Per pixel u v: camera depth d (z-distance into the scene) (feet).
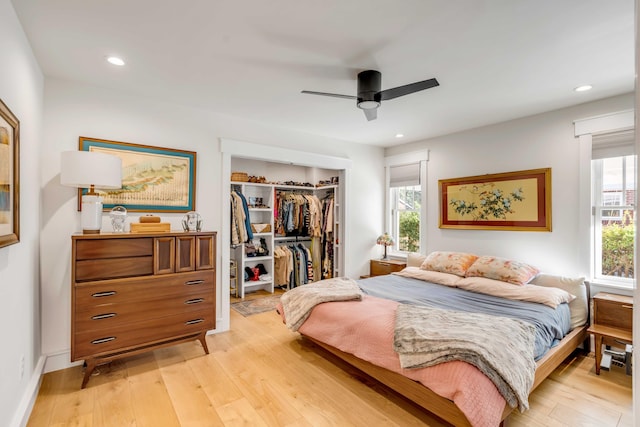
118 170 8.24
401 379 6.66
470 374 5.42
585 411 6.80
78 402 6.98
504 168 12.32
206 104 10.62
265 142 12.69
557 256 10.91
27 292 6.82
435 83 7.09
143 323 8.44
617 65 7.75
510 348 6.04
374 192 16.70
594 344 9.20
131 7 5.67
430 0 5.39
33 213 7.38
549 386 7.82
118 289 8.07
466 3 5.45
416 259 14.25
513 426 6.27
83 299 7.63
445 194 14.20
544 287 9.87
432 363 5.90
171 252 8.90
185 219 10.54
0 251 5.07
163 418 6.46
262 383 7.85
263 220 17.43
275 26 6.26
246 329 11.60
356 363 7.85
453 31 6.33
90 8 5.69
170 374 8.27
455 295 10.14
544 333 7.62
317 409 6.81
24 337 6.56
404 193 16.53
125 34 6.56
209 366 8.72
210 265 9.61
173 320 8.91
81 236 7.62
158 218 9.47
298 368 8.64
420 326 6.81
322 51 7.18
